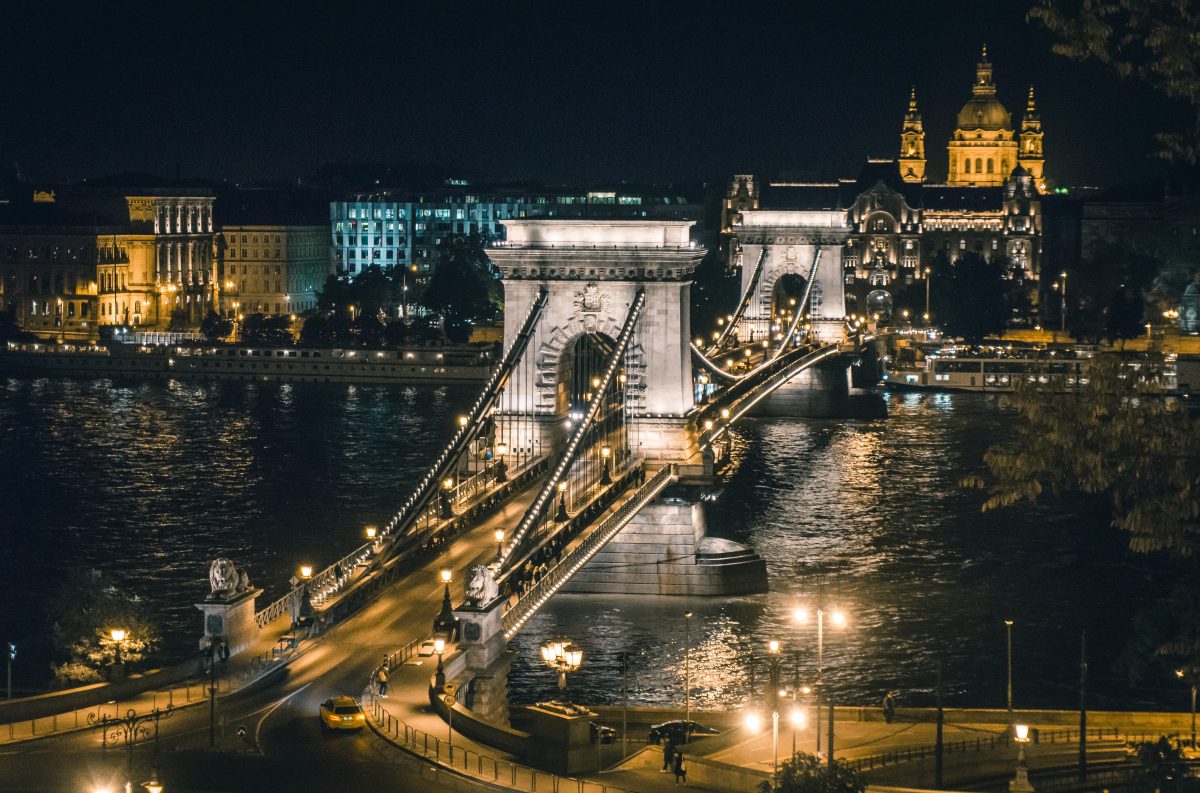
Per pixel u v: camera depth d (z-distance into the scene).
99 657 136.00
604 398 193.62
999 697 144.00
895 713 129.62
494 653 123.69
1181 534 63.78
